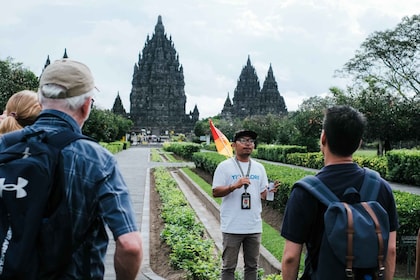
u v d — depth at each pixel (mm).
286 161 43781
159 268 8680
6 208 2463
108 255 9336
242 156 6551
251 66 151000
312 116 45188
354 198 3053
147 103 136250
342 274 2885
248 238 6484
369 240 2834
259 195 6566
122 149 76688
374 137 39719
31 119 4379
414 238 7949
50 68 2859
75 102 2814
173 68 137125
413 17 43312
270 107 133375
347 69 45688
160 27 138625
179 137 111438
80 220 2525
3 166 2516
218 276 7328
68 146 2619
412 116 38562
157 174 27969
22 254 2371
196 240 9242
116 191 2613
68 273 2521
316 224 3115
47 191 2494
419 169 24000
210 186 21484
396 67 44531
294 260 3129
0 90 33469
